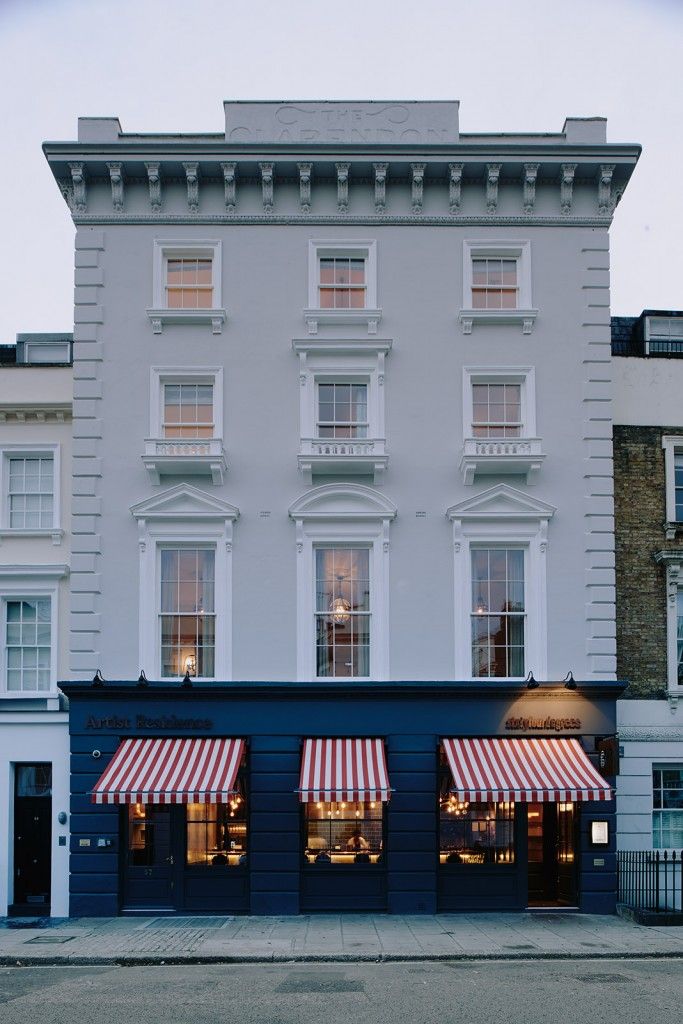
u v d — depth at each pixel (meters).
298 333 20.73
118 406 20.47
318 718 19.33
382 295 20.88
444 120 21.45
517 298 21.17
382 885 19.05
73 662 19.62
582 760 18.91
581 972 14.42
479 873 19.17
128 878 19.16
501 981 13.80
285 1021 11.66
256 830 19.02
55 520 21.12
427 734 19.31
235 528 20.08
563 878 19.78
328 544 20.16
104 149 20.50
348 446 20.17
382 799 17.91
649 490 21.58
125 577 19.94
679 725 20.62
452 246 21.06
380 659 19.72
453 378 20.62
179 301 21.11
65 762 20.02
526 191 20.95
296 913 18.83
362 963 15.19
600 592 20.05
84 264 20.80
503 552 20.34
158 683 19.23
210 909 18.95
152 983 13.83
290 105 21.42
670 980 13.85
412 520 20.16
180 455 19.80
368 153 20.59
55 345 25.00
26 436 21.45
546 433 20.55
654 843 20.41
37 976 14.38
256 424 20.41
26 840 20.09
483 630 20.09
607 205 21.12
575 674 19.86
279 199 21.09
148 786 17.98
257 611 19.83
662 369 21.97
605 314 20.91
